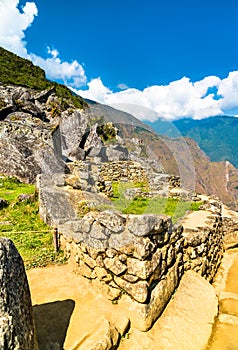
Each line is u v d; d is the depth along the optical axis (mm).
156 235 4363
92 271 4715
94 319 3795
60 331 3502
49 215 7449
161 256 4465
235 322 4750
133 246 4039
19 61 40125
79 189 8797
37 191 9039
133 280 4012
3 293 2295
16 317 2371
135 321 3949
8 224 7438
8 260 2518
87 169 11422
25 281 2781
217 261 7605
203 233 6305
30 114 17719
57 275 5090
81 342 3295
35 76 36656
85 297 4383
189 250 5836
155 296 4180
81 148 14883
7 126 14211
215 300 5246
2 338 2094
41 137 14500
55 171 12367
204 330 4383
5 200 8805
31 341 2568
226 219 9117
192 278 5559
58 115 20500
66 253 5742
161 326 4145
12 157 13086
